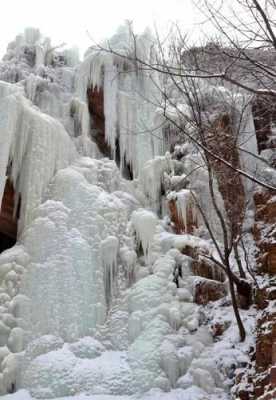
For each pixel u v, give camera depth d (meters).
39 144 13.33
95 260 12.23
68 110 15.88
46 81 16.02
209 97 13.27
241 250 12.87
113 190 14.34
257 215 13.19
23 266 11.85
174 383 10.25
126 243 12.89
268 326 9.62
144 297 11.62
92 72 16.20
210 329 11.30
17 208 13.47
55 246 11.97
